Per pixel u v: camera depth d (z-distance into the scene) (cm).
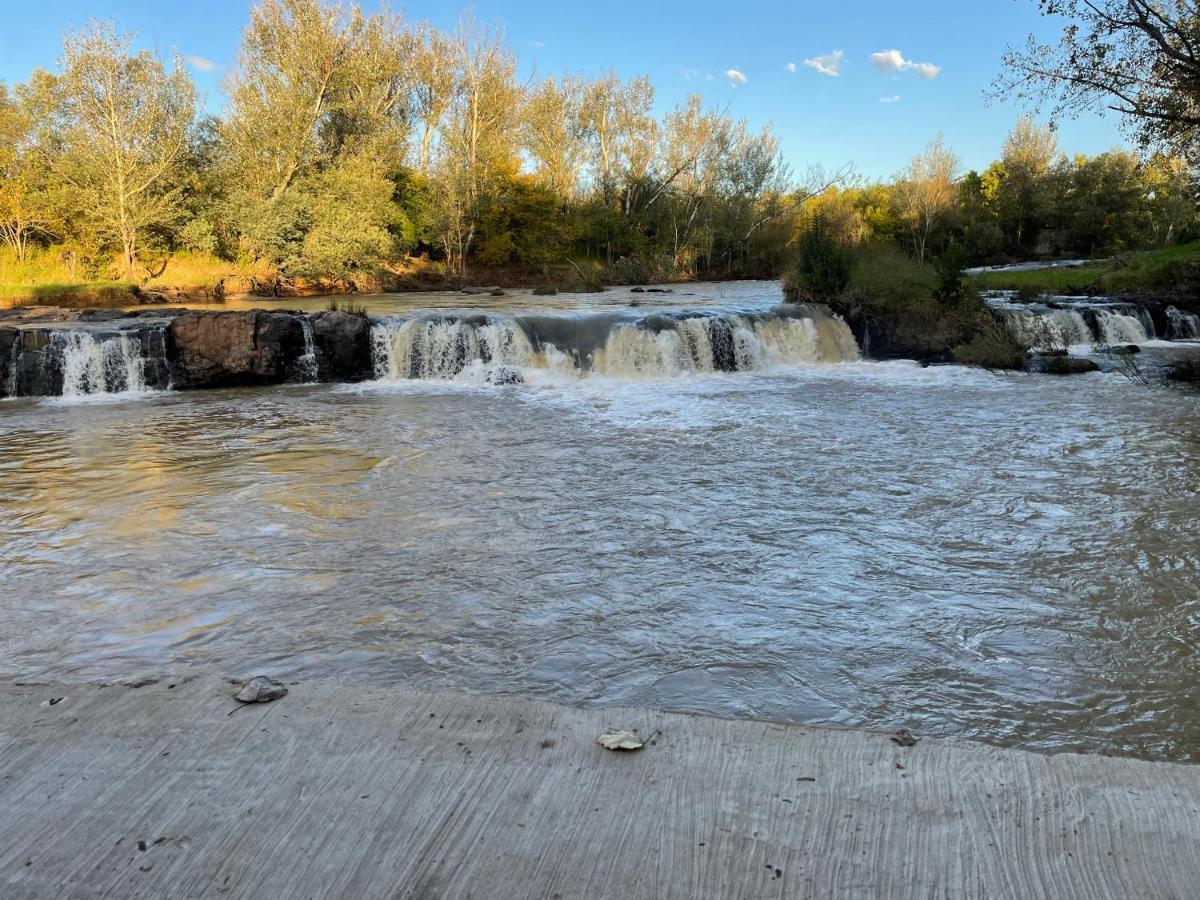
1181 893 221
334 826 251
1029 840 245
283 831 248
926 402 1348
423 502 795
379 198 3800
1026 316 1931
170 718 319
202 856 237
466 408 1352
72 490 848
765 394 1458
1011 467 909
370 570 618
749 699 432
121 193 3197
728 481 866
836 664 471
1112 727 404
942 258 1948
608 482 867
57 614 541
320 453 1016
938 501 784
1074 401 1335
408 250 4403
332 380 1689
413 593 574
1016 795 268
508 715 323
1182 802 263
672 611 545
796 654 483
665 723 318
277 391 1564
